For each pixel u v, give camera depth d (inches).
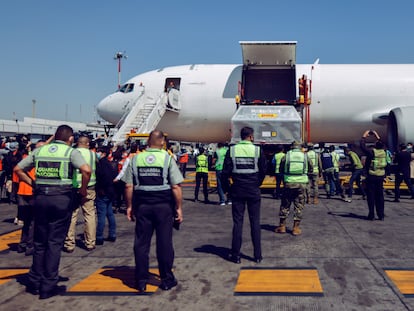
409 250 224.2
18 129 1844.2
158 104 646.5
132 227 310.5
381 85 649.0
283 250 228.7
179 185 169.6
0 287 176.7
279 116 506.0
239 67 692.1
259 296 158.1
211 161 679.7
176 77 698.8
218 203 432.8
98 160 247.6
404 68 672.4
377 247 231.8
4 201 466.0
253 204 208.4
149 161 166.7
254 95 645.3
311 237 260.7
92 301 156.8
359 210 368.8
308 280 175.5
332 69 675.4
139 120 669.3
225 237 265.7
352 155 424.2
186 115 691.4
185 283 175.5
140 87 712.4
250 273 187.5
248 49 550.0
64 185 168.6
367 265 196.5
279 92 641.0
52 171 166.7
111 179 248.5
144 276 167.2
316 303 149.9
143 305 151.5
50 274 162.1
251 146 209.8
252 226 207.9
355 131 679.1
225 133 718.5
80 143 245.4
